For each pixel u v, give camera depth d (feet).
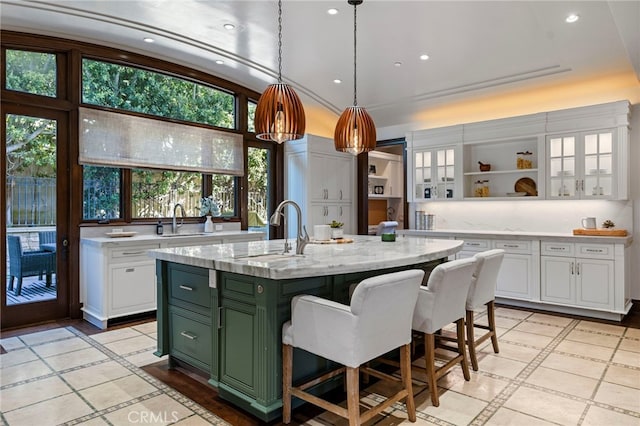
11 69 13.26
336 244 10.78
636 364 9.98
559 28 11.57
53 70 14.07
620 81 15.03
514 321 13.92
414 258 8.25
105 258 13.15
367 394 8.50
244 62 16.34
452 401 8.15
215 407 7.96
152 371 9.70
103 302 13.12
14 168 13.30
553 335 12.34
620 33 10.82
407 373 7.39
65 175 14.28
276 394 7.32
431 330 7.96
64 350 11.13
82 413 7.72
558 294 14.83
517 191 17.58
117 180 15.49
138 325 13.51
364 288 6.22
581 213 16.15
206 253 8.87
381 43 14.06
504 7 11.47
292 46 14.69
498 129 17.10
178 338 9.56
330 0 11.55
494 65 14.97
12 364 10.13
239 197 19.44
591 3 10.22
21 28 13.14
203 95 18.15
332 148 21.39
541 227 17.10
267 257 8.16
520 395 8.38
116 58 15.10
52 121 14.02
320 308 6.69
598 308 14.01
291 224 20.79
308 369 7.96
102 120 14.67
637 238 15.10
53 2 11.87
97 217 14.96
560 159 15.66
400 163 29.30
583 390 8.59
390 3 11.56
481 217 18.65
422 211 20.08
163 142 16.29
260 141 20.39
